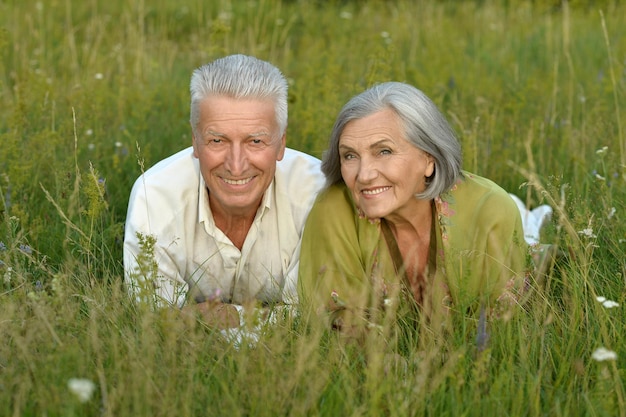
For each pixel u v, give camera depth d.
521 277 3.17
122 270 3.61
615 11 9.46
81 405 2.41
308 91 5.79
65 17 8.95
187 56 8.02
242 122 3.11
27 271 3.46
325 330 3.03
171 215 3.41
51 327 2.63
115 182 4.57
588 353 2.85
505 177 4.88
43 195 4.32
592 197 4.14
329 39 8.75
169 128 5.32
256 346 2.79
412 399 2.54
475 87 6.32
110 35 8.34
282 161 3.53
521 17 9.16
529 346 2.85
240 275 3.56
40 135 4.52
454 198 3.26
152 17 9.48
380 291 3.24
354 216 3.31
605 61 7.10
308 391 2.51
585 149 4.90
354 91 4.94
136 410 2.38
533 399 2.56
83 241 3.48
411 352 2.83
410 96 3.07
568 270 3.28
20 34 7.80
